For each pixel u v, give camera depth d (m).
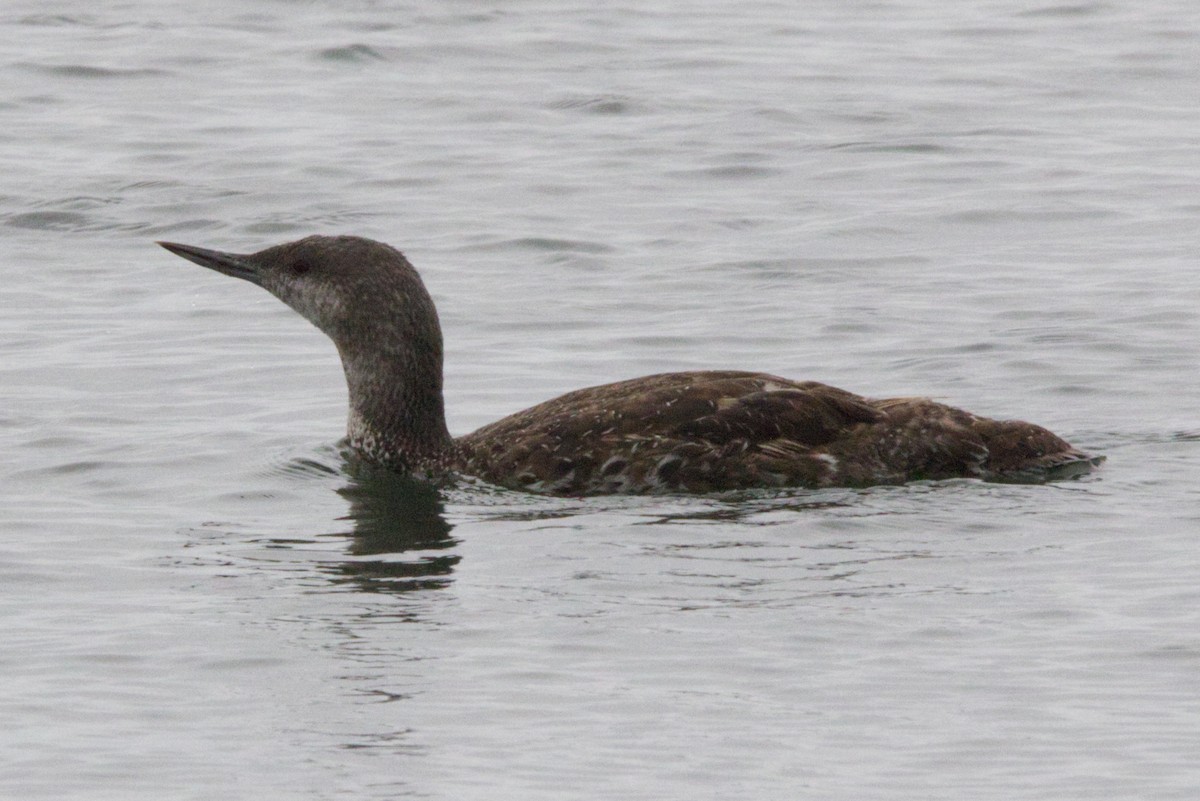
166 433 15.48
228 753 9.66
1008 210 22.62
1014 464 13.99
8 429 15.52
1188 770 9.37
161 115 26.98
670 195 23.45
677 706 10.11
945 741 9.69
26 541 12.89
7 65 29.38
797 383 14.38
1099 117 27.16
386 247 14.89
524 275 20.33
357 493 14.11
